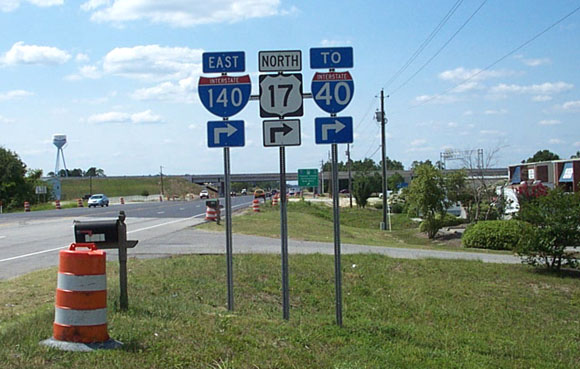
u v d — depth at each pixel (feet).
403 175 342.85
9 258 48.52
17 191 245.04
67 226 91.45
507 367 25.88
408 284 45.16
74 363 17.47
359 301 38.99
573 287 47.70
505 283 48.08
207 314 26.32
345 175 367.66
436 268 51.47
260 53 27.37
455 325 35.58
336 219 28.09
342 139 27.43
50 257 49.26
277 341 23.09
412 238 110.42
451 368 23.80
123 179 449.48
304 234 81.56
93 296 19.52
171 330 21.90
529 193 82.33
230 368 18.80
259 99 27.35
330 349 23.49
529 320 38.34
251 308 31.65
